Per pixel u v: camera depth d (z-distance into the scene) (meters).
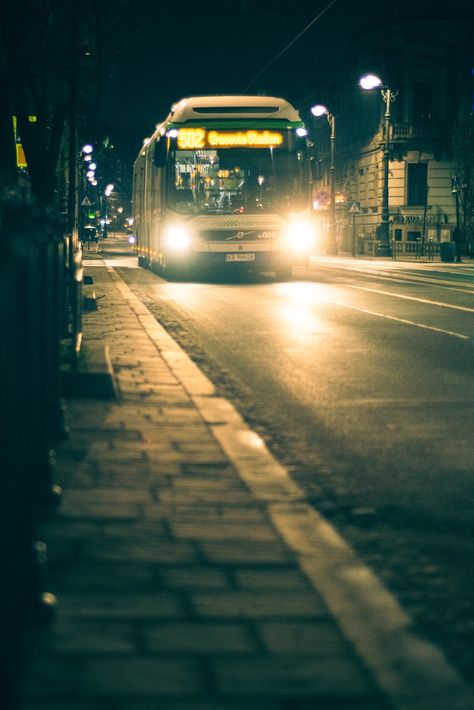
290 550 5.17
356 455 7.93
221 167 29.30
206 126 29.08
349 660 3.82
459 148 66.62
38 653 3.77
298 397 10.56
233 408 9.28
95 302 20.09
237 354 14.05
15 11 13.86
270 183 29.42
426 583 4.96
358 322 18.61
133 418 8.62
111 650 3.82
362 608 4.39
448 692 3.58
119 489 6.27
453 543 5.67
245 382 11.54
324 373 12.27
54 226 6.98
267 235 29.56
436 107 71.31
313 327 17.72
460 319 19.28
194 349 14.58
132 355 12.93
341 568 4.93
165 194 29.58
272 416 9.50
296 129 29.31
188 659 3.76
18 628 3.40
